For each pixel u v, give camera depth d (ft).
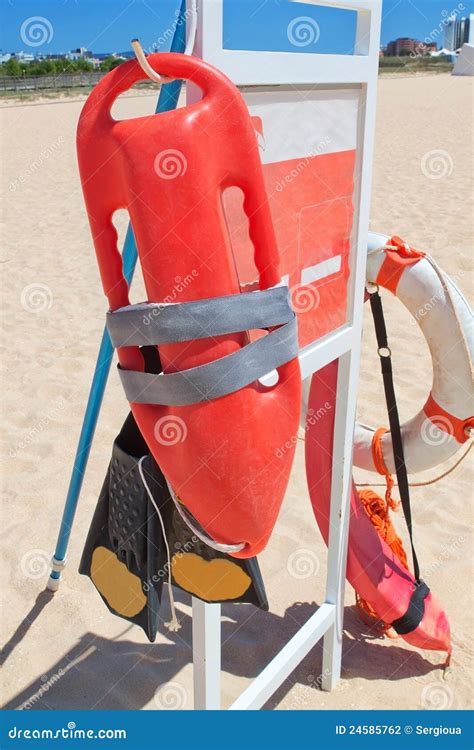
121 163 4.24
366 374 14.71
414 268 7.34
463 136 46.83
